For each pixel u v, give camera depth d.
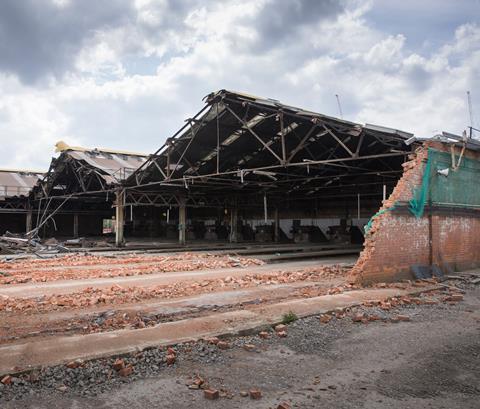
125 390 5.41
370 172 22.22
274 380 5.80
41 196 37.59
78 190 37.94
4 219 42.62
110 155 35.44
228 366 6.30
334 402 5.15
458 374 6.11
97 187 37.38
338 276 15.70
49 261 20.20
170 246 30.94
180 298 11.46
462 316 9.50
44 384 5.47
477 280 13.91
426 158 14.38
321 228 36.62
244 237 42.31
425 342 7.58
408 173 14.08
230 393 5.36
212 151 23.94
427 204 14.58
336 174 26.38
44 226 41.28
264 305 10.25
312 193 35.12
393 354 6.93
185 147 23.33
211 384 5.63
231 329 7.77
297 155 23.91
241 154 24.42
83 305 10.45
